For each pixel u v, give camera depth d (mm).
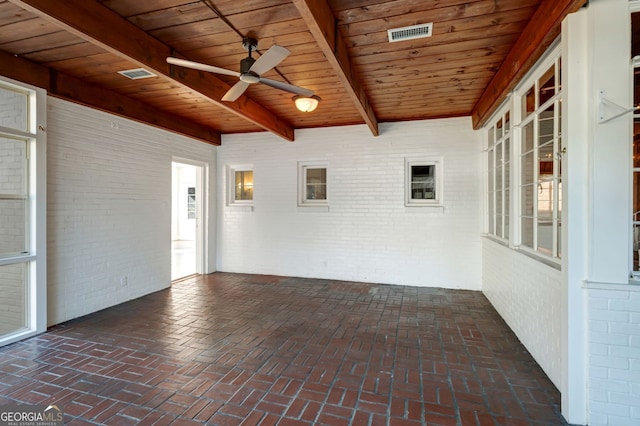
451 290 4828
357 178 5344
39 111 3180
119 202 4230
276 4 2199
